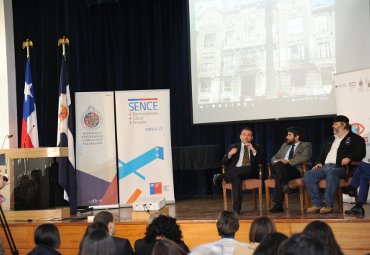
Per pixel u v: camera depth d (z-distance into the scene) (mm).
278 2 7734
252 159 6004
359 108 6234
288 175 5691
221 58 8078
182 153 7441
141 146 7047
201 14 8203
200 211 6234
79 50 8656
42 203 6258
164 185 7023
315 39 7473
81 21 8695
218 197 7973
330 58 7367
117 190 7039
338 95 6422
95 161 6984
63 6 8609
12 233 5848
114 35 8695
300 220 5070
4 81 7371
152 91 7098
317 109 7469
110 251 2650
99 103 7039
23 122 7207
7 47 7488
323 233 2377
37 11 8750
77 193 6926
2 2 7410
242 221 5277
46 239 3312
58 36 8594
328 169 5496
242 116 7938
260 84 7832
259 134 8039
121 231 5547
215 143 8359
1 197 5621
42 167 6301
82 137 6977
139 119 7059
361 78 6223
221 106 8062
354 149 5508
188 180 8578
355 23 7172
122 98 7066
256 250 2041
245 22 7945
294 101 7605
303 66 7555
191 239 5375
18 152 6266
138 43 8688
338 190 5504
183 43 8500
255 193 6074
